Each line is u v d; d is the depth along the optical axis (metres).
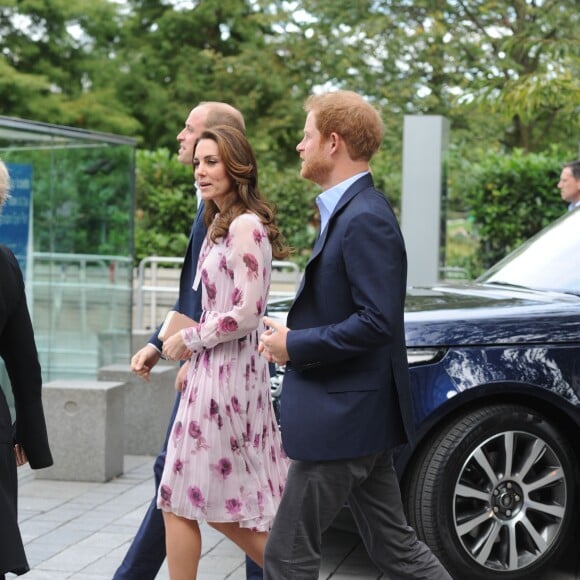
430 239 17.91
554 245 9.93
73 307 15.28
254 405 6.59
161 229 27.31
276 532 5.85
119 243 16.45
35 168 14.21
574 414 7.90
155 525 7.22
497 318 8.00
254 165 6.65
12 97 39.69
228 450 6.49
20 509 10.12
